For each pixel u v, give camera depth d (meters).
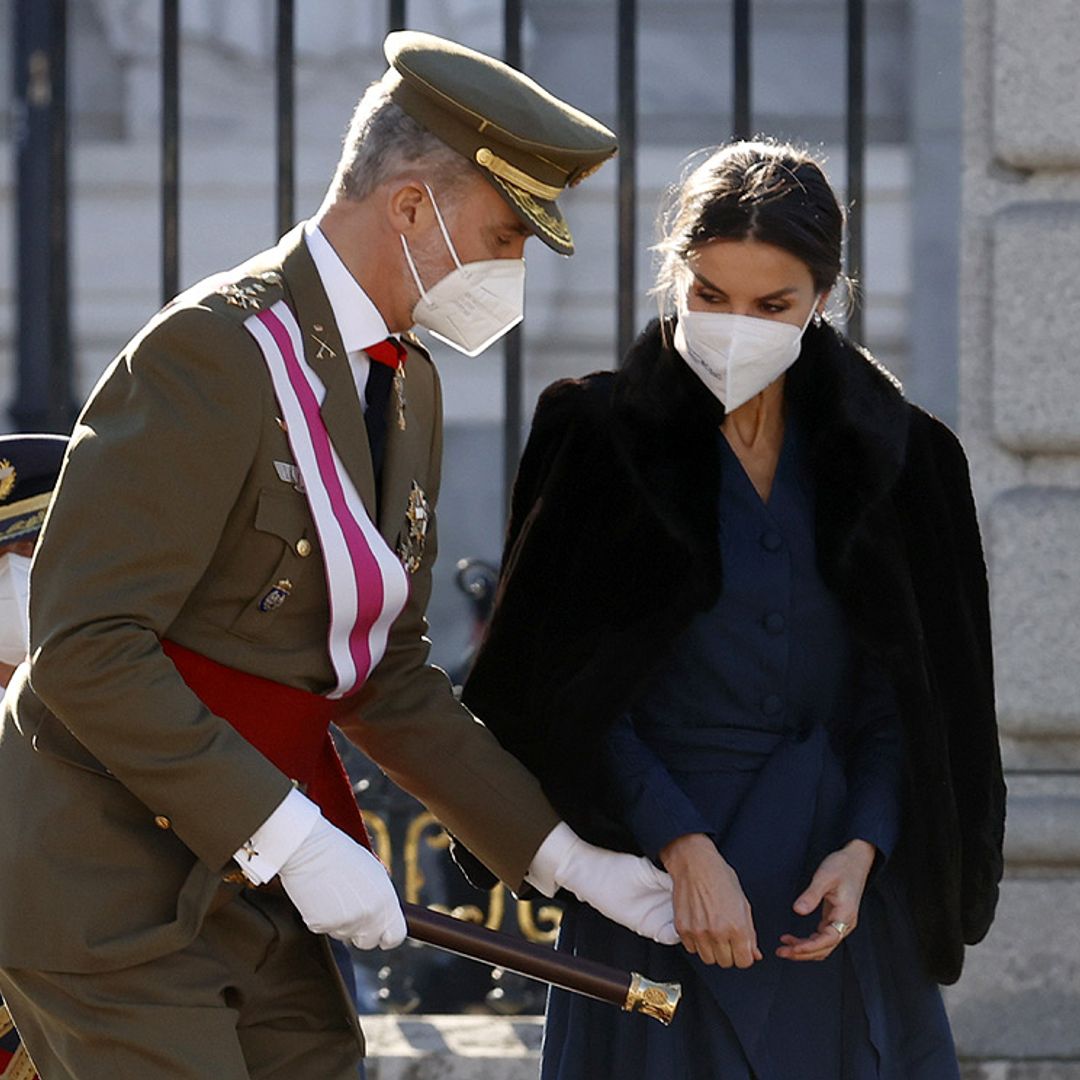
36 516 10.16
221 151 31.03
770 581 10.05
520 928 15.38
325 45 30.92
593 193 30.64
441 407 10.14
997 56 14.37
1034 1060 14.19
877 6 30.05
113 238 31.56
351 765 15.20
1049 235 14.35
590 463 10.22
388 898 8.95
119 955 8.88
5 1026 9.91
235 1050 9.06
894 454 10.09
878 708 10.30
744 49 15.08
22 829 9.03
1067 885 14.21
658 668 10.09
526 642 10.32
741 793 10.06
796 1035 10.09
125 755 8.75
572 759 10.03
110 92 31.64
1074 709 14.29
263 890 9.36
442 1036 14.50
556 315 30.72
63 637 8.69
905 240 29.31
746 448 10.27
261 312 9.09
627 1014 10.24
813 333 10.17
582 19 31.34
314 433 9.10
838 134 31.00
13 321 31.17
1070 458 14.55
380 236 9.30
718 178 9.72
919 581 10.22
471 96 9.17
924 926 10.15
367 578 9.20
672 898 9.91
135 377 8.85
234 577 9.05
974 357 14.55
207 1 30.94
